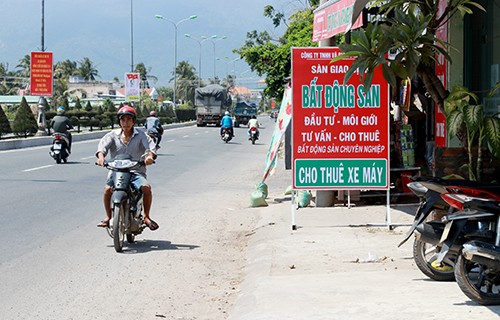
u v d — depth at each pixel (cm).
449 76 1148
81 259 930
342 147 1045
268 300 692
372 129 1041
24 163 2430
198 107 7469
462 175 940
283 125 1475
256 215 1361
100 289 780
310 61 1038
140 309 705
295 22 3048
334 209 1280
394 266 838
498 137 769
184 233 1159
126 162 987
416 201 1300
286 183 1955
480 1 1145
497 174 931
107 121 5981
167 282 821
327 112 1042
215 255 988
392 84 781
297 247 966
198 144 3956
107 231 1047
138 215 1005
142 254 974
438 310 626
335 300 679
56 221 1215
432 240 670
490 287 639
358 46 771
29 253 958
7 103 11919
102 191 1636
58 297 743
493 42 1121
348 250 939
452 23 1138
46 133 4359
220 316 686
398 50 912
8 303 717
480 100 1147
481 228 634
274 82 2980
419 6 867
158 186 1839
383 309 637
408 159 1269
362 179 1047
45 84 4259
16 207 1367
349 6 1062
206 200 1580
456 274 638
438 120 1162
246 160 2788
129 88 7525
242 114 8331
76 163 2441
